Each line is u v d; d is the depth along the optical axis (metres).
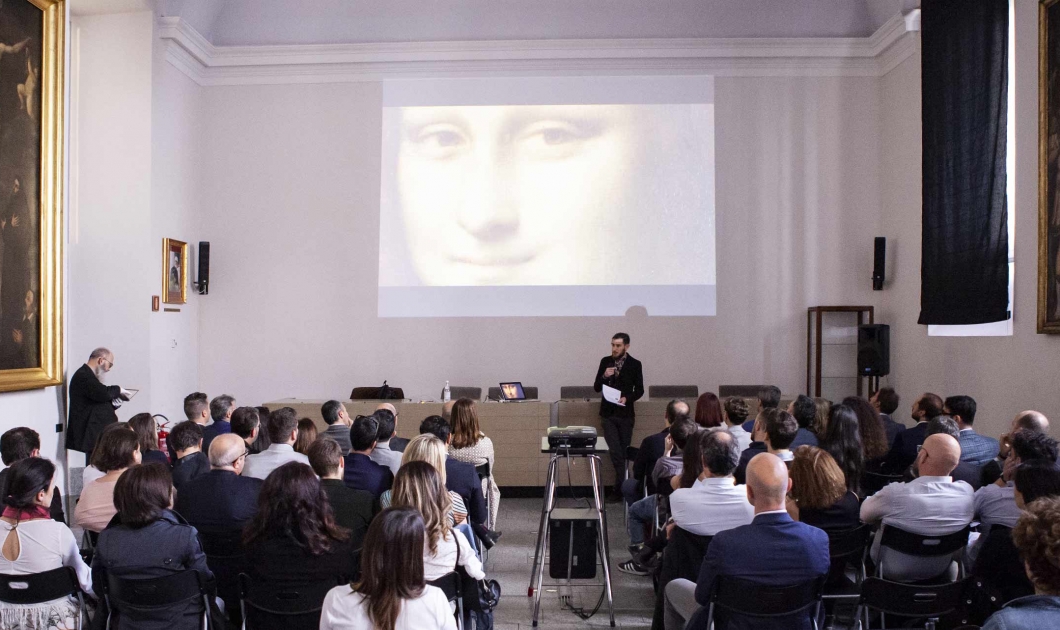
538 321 8.74
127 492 2.73
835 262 8.66
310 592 2.64
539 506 6.95
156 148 7.84
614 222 8.73
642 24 8.77
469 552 2.91
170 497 2.82
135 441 3.58
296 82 8.92
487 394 8.34
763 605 2.51
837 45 8.57
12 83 5.52
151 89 7.71
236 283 8.90
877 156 8.66
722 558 2.53
